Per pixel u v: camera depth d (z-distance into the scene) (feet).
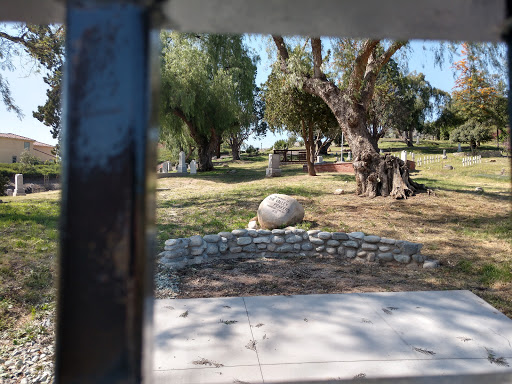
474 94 91.97
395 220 33.09
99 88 1.72
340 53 39.47
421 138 210.38
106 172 1.70
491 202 40.16
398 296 15.79
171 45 81.97
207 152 93.30
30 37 36.06
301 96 56.29
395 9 2.32
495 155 116.06
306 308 14.40
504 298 16.26
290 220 29.50
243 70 92.07
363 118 42.78
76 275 1.72
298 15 2.35
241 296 16.53
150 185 1.86
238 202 41.09
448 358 10.65
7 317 15.23
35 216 33.27
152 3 1.86
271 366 10.17
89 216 1.71
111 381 1.73
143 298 1.77
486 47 30.04
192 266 21.76
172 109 81.87
